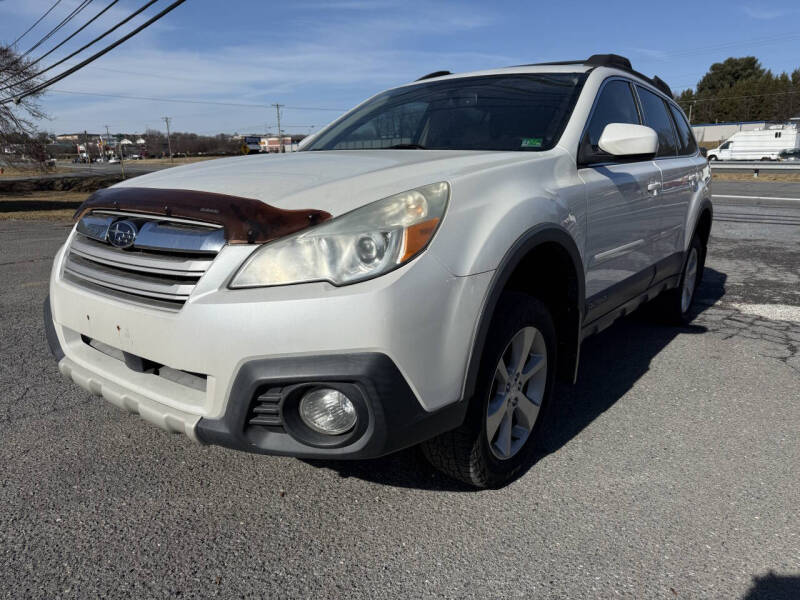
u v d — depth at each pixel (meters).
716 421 2.98
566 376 2.75
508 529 2.13
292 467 2.55
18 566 1.94
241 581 1.88
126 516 2.21
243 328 1.80
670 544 2.04
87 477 2.46
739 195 16.48
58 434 2.83
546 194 2.41
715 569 1.92
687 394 3.32
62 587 1.85
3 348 4.05
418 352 1.82
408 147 3.09
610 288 3.06
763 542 2.05
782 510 2.23
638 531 2.11
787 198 15.52
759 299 5.43
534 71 3.37
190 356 1.89
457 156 2.54
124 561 1.97
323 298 1.76
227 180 2.23
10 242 9.98
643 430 2.89
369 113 3.60
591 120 2.96
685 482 2.43
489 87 3.32
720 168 25.73
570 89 3.08
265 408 1.87
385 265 1.80
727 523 2.15
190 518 2.20
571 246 2.46
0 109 27.89
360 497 2.33
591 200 2.72
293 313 1.77
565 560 1.97
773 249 8.09
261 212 1.88
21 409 3.09
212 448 2.71
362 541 2.07
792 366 3.75
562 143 2.74
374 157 2.60
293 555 2.00
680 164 4.04
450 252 1.91
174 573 1.91
